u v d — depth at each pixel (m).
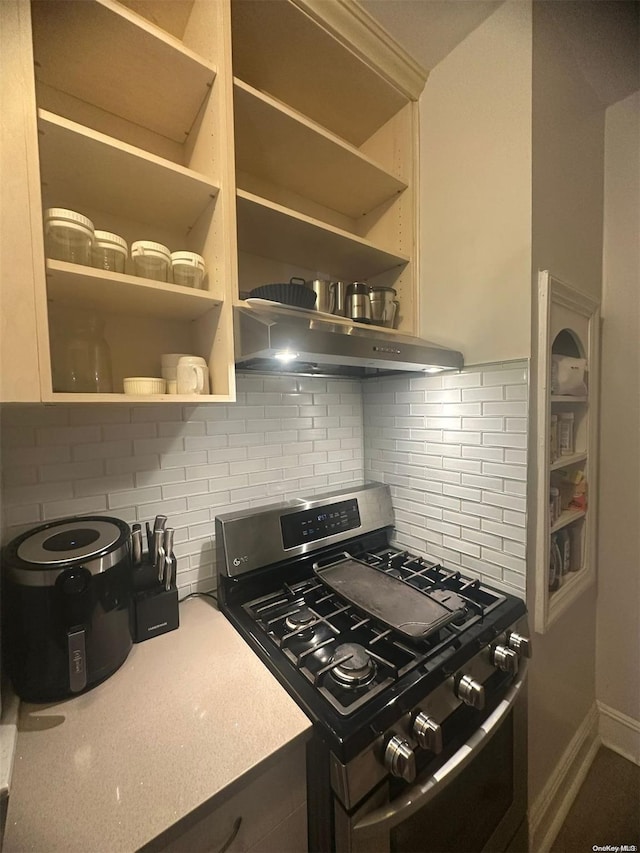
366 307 1.15
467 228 1.15
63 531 0.85
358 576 1.12
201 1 0.88
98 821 0.51
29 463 0.90
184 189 0.86
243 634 0.94
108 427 1.00
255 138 1.05
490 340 1.11
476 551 1.18
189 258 0.86
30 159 0.63
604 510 1.49
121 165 0.77
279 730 0.66
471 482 1.19
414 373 1.35
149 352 1.03
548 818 1.20
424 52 1.16
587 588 1.40
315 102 1.25
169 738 0.64
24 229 0.62
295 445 1.38
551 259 1.09
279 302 0.98
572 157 1.19
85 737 0.65
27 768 0.59
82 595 0.72
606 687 1.52
